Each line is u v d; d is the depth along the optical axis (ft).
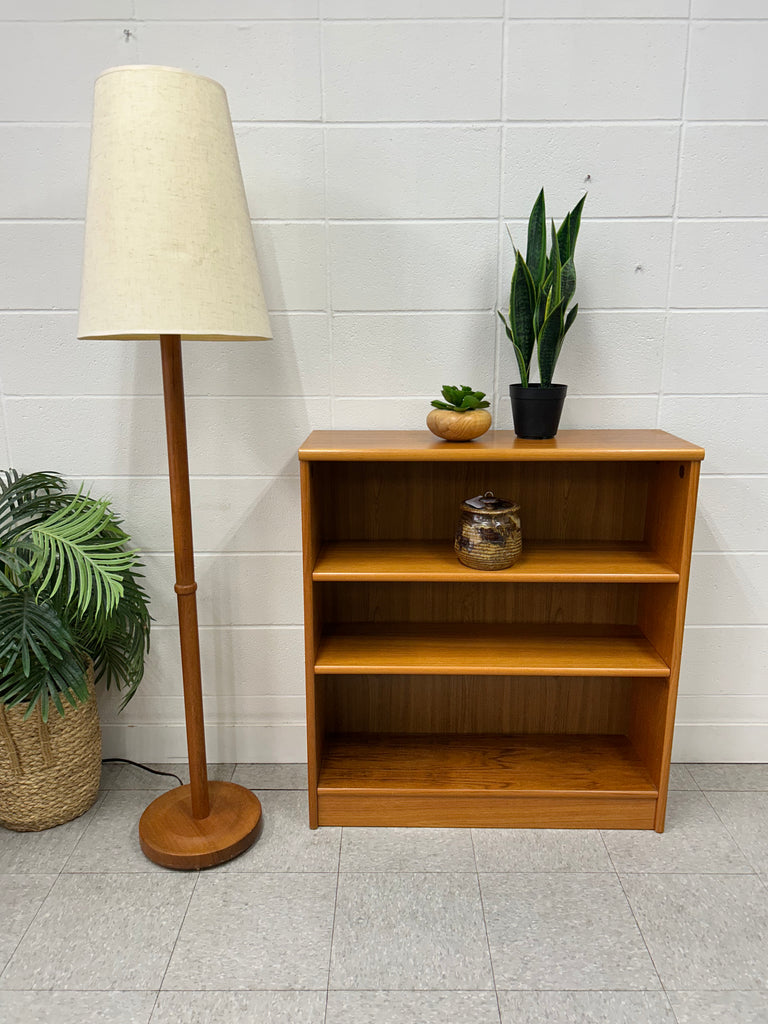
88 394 5.57
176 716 6.22
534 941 4.39
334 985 4.09
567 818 5.41
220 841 5.08
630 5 4.92
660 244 5.30
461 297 5.41
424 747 5.92
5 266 5.33
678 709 6.17
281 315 5.45
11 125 5.11
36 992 4.05
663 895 4.76
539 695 6.06
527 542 5.67
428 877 4.93
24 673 4.52
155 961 4.25
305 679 5.65
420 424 5.64
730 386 5.53
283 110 5.11
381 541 5.72
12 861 5.07
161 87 3.83
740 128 5.10
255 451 5.70
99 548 4.78
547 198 5.24
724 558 5.84
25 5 4.93
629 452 4.59
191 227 3.91
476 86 5.06
